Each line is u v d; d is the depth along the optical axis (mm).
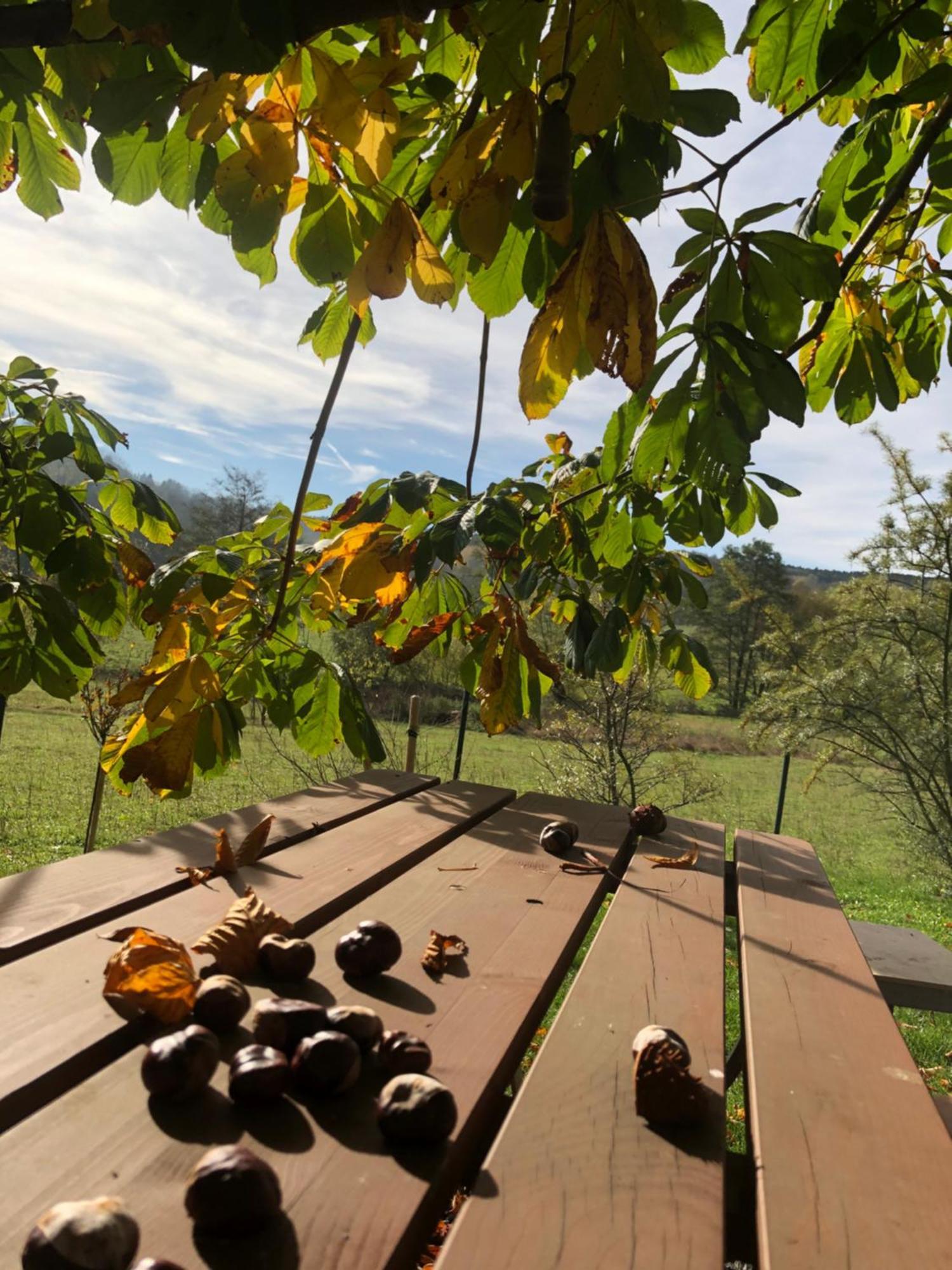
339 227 1257
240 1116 976
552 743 11688
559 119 985
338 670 2078
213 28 948
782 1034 1365
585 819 2650
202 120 1116
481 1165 989
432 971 1423
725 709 22172
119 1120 950
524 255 1345
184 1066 972
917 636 10141
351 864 1947
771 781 15258
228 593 1924
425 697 13578
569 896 1895
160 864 1815
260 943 1356
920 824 9836
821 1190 979
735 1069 2246
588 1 1013
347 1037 1046
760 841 2682
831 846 10969
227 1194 774
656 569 2771
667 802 10414
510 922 1688
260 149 1123
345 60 1182
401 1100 949
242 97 1111
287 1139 942
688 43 1241
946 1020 5438
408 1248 825
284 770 10516
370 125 1113
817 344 2098
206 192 1379
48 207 1587
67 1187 837
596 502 2936
